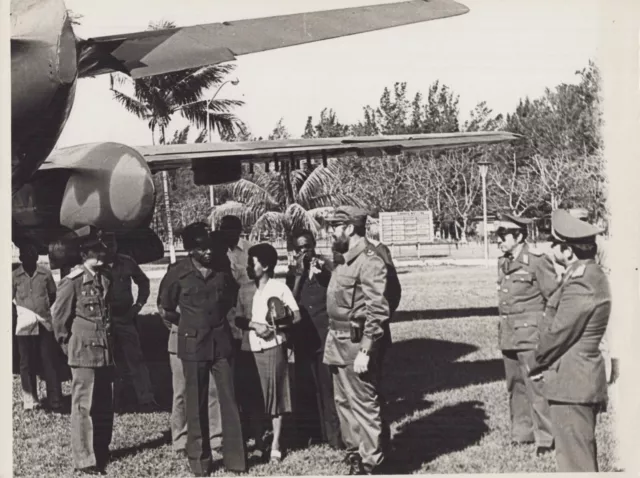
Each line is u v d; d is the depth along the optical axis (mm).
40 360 8195
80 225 7277
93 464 5820
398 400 7270
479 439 6215
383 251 5961
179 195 19750
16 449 6336
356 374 5273
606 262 7531
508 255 6039
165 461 6008
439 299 13305
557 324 4824
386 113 19406
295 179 17344
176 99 20266
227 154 8375
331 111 19797
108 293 5934
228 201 18781
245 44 4945
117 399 7730
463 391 7527
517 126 17438
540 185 16656
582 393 4887
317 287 6109
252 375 6016
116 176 7113
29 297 7383
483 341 9805
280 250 17359
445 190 20000
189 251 5625
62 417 7199
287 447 6195
